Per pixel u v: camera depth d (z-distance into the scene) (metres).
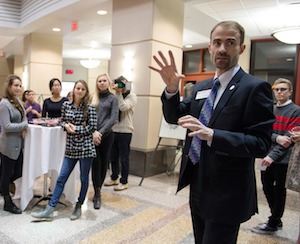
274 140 2.47
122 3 4.69
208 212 1.22
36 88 7.37
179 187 1.35
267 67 7.16
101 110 3.05
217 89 1.28
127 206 3.15
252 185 1.26
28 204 3.06
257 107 1.13
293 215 3.11
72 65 12.31
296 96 6.69
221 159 1.20
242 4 4.80
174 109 1.39
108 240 2.34
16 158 2.78
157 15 4.34
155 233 2.51
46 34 7.43
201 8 5.05
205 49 8.24
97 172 3.10
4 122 2.67
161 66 1.35
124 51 4.68
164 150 4.72
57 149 2.88
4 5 6.64
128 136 3.72
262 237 2.53
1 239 2.29
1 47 9.67
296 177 2.08
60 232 2.45
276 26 5.98
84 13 5.56
